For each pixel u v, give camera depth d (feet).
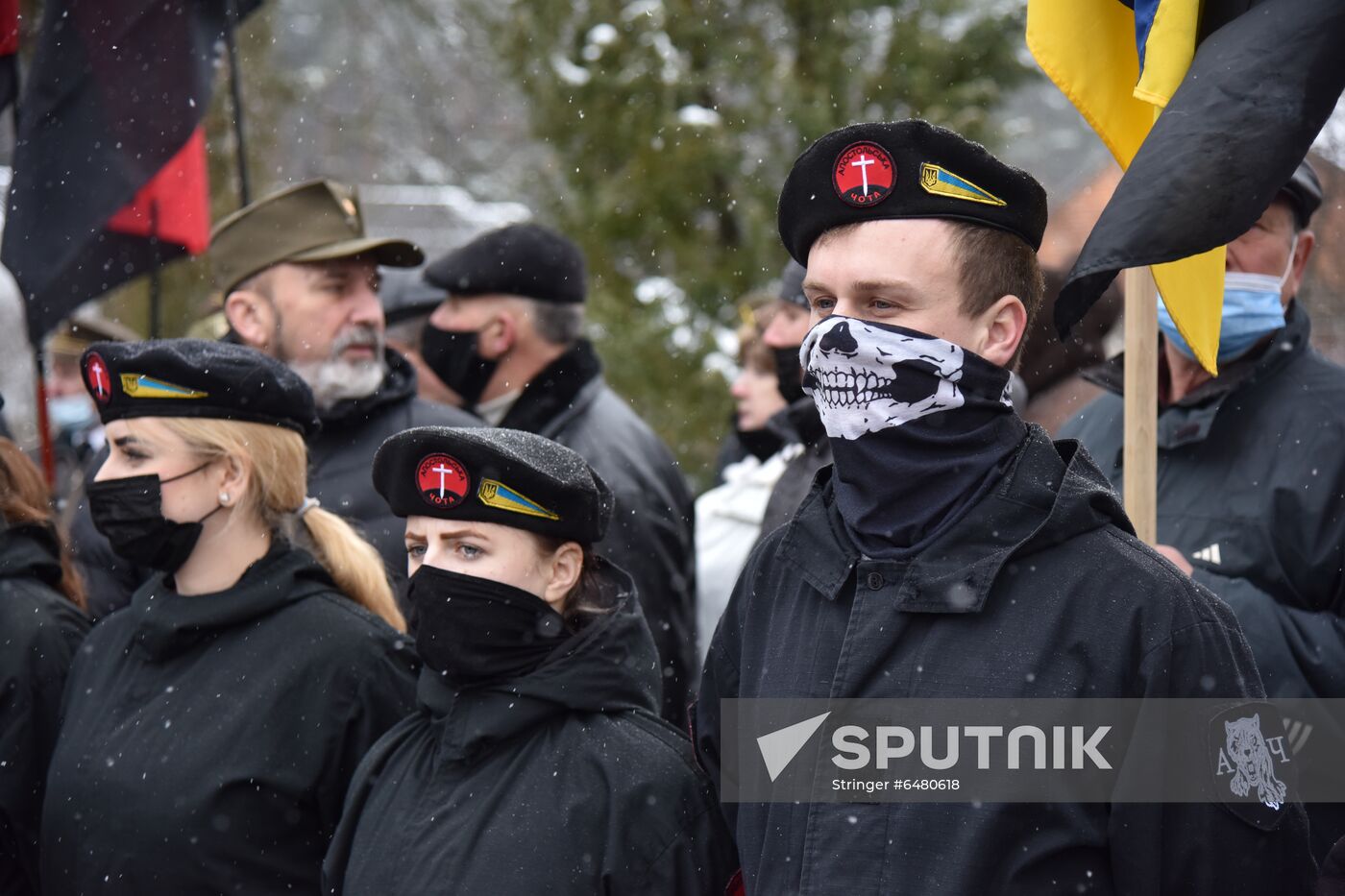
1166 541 10.96
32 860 11.66
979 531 7.53
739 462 20.76
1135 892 7.18
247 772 10.10
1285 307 11.22
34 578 12.37
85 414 28.17
